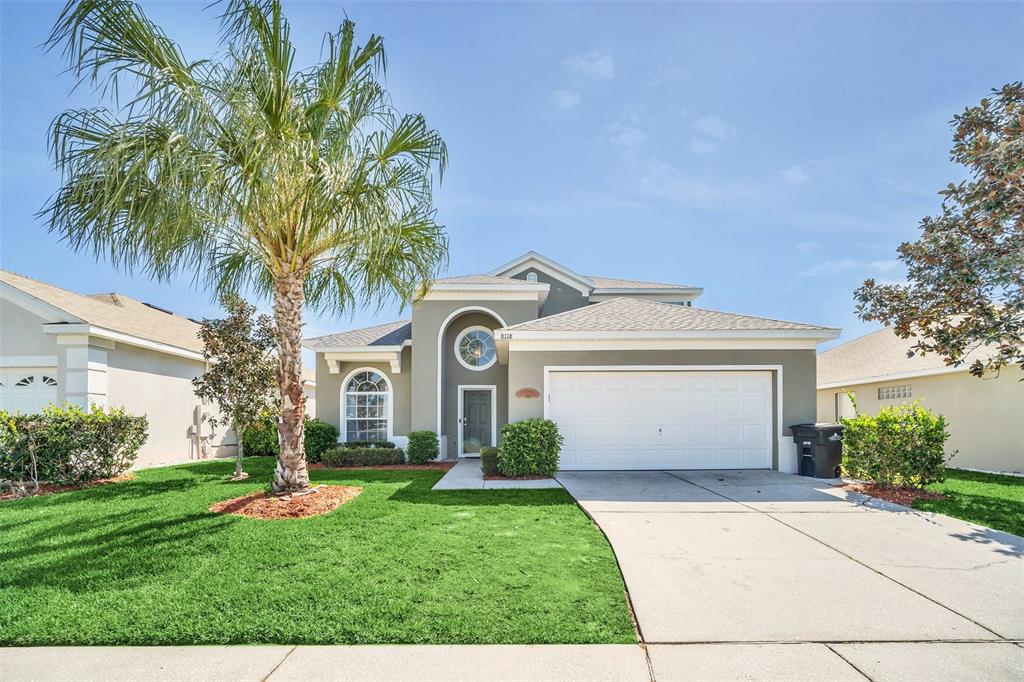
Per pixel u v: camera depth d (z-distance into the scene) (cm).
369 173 820
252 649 363
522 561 530
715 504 799
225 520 692
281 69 717
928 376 1470
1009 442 1239
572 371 1156
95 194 636
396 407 1605
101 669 336
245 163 666
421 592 449
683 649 359
